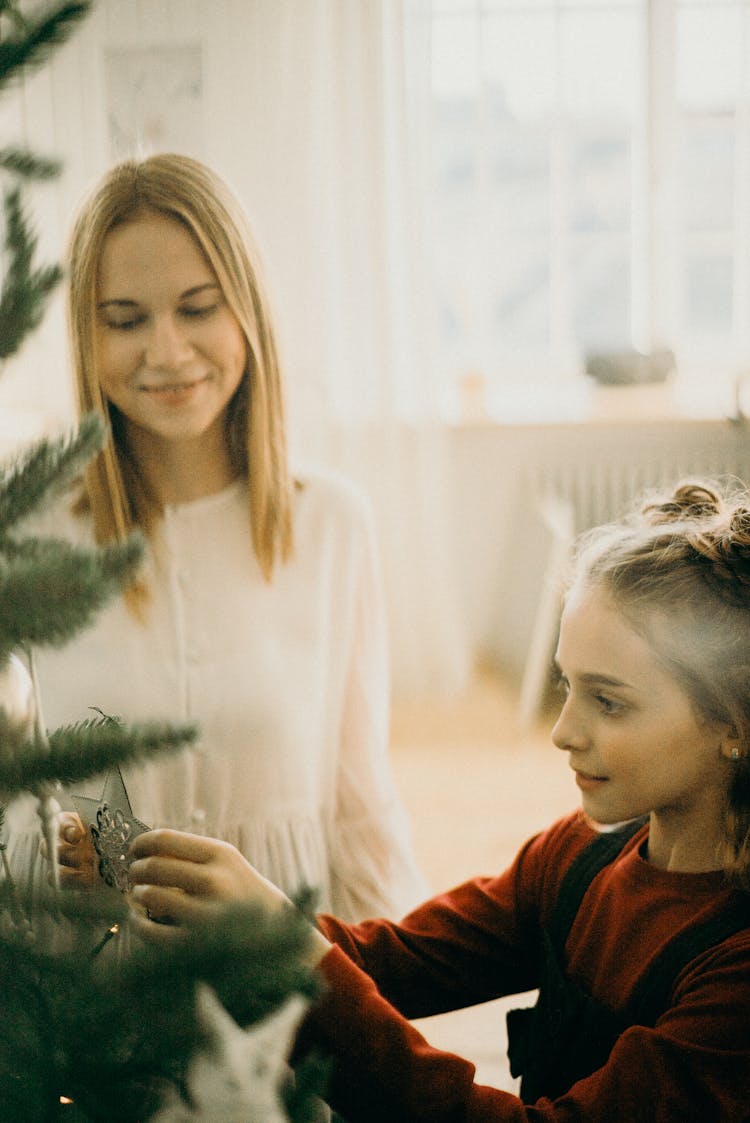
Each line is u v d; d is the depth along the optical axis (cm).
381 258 443
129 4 426
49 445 61
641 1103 72
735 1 470
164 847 74
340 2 430
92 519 121
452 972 94
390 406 448
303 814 125
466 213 489
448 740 408
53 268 58
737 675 78
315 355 446
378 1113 75
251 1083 47
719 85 477
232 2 428
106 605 52
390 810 132
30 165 59
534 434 458
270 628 126
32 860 69
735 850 78
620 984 82
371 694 134
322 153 437
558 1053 86
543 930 91
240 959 49
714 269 491
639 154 483
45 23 56
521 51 477
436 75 479
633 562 81
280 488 124
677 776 80
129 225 110
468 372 473
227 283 113
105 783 77
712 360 493
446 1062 76
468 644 465
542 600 441
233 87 432
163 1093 49
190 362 112
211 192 113
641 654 79
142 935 61
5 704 62
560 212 489
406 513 450
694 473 454
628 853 88
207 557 125
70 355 116
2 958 51
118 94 429
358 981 77
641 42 474
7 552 56
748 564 79
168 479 124
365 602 134
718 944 78
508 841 321
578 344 497
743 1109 71
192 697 122
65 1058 49
